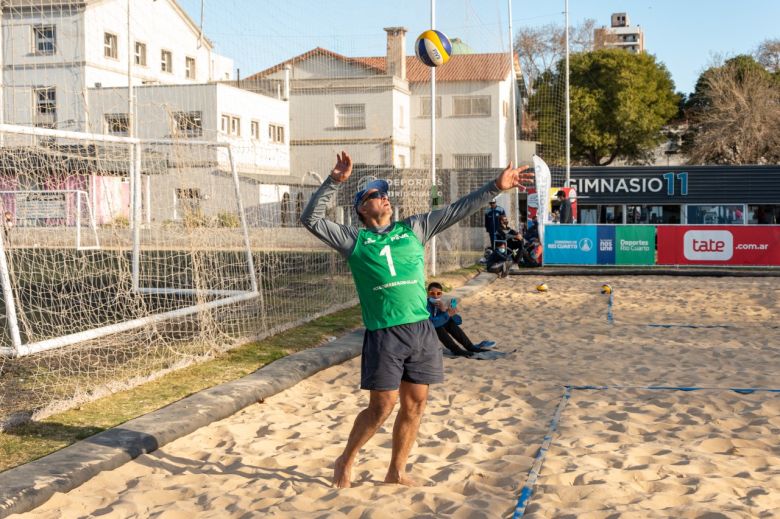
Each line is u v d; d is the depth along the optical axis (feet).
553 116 178.81
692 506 14.16
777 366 28.55
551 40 202.59
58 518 14.37
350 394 24.68
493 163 158.20
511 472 16.78
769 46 213.46
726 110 160.35
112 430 18.92
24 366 26.99
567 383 25.72
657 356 30.68
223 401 21.95
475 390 24.93
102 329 27.84
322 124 154.30
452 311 30.71
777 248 69.77
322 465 17.51
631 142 181.37
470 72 158.40
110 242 66.33
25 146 39.55
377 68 155.43
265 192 46.98
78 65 118.62
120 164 50.83
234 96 130.41
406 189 57.88
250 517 14.21
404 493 15.30
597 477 15.96
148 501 15.26
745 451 18.16
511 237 69.97
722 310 44.78
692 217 119.03
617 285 59.31
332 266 46.19
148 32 140.67
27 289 46.21
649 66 180.34
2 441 18.47
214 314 36.22
